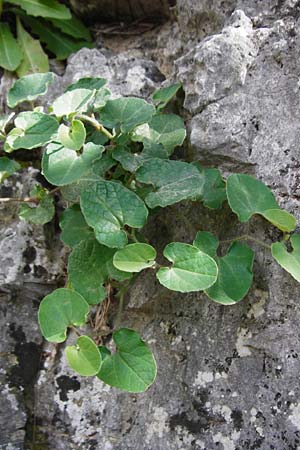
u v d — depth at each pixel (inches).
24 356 17.0
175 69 18.1
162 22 21.3
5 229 17.5
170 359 16.3
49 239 17.4
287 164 15.6
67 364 16.8
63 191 16.2
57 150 15.5
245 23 16.9
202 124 16.4
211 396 15.7
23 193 17.8
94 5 21.1
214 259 15.0
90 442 16.4
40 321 14.5
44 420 16.7
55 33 21.3
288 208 15.4
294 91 15.9
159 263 16.7
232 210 15.1
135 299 16.6
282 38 16.2
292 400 14.9
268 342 15.2
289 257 14.4
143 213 14.9
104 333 16.6
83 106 15.8
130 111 16.7
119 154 16.3
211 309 16.0
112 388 16.5
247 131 16.0
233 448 15.4
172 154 17.3
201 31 19.3
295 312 15.0
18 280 17.1
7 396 16.7
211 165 16.5
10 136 15.9
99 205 14.8
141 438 16.1
